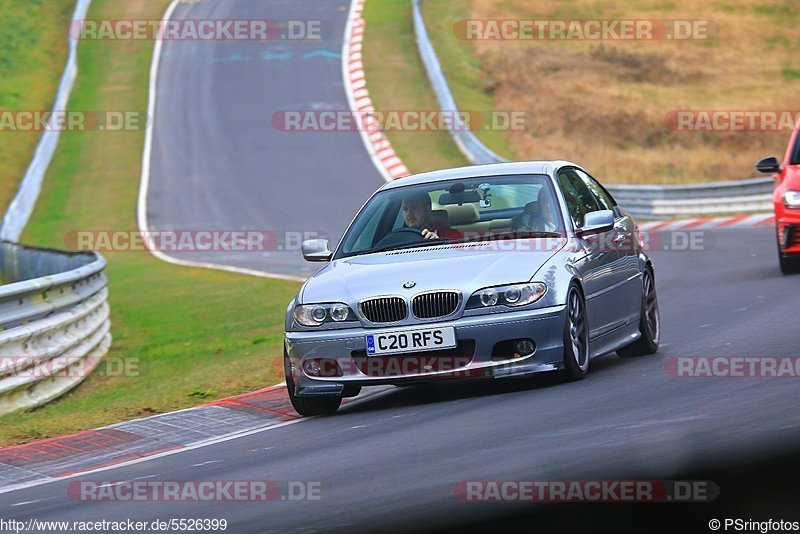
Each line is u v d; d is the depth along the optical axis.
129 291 65.94
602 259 29.86
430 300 26.53
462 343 26.33
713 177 120.12
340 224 89.38
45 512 20.67
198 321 52.91
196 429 28.06
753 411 21.56
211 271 71.75
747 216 84.12
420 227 29.61
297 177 108.19
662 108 148.00
